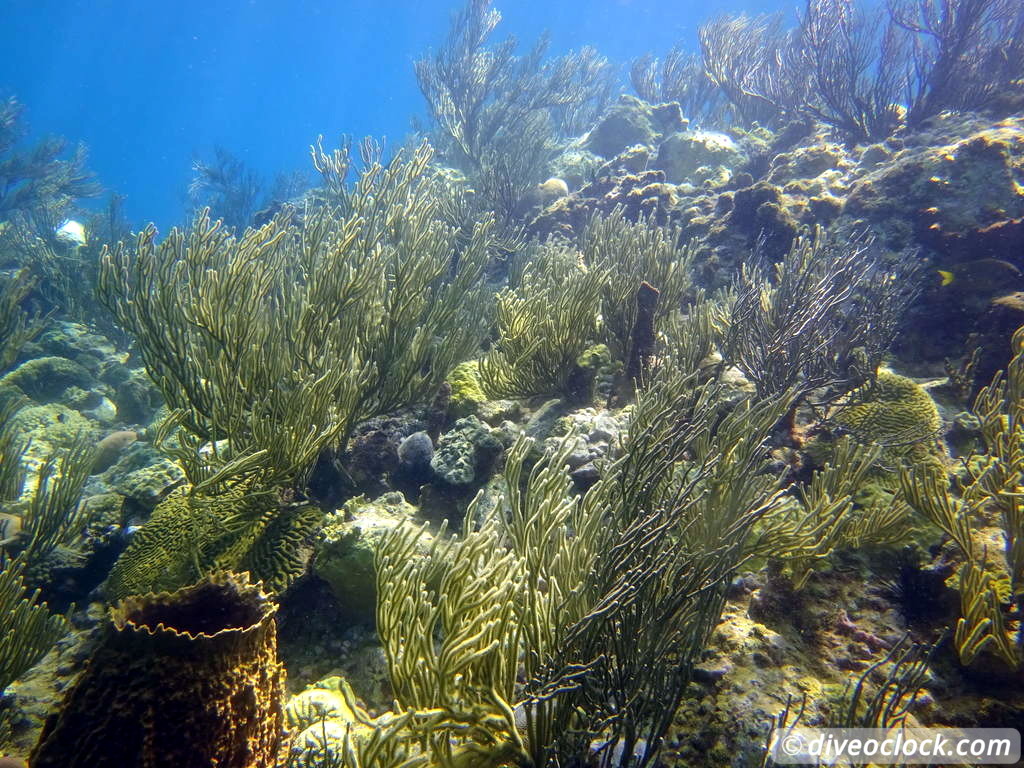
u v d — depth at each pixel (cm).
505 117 1570
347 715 294
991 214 626
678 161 1243
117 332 1134
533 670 238
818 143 1010
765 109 1538
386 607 237
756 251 728
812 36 1159
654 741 235
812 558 324
